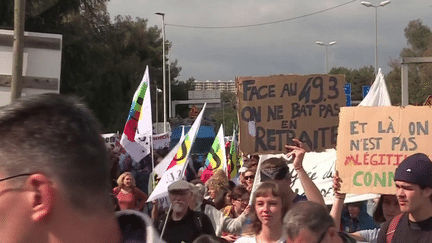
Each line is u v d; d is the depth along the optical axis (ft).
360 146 17.37
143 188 37.11
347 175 17.21
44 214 3.51
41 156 3.47
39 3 100.37
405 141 17.13
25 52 25.59
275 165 15.46
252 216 14.34
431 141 17.01
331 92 20.34
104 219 3.65
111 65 122.01
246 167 24.59
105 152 3.73
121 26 140.56
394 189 16.66
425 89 177.68
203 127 82.17
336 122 20.33
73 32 107.24
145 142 34.04
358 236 15.48
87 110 3.73
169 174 25.48
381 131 17.30
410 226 12.44
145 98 33.55
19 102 3.58
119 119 122.52
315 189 16.12
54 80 25.93
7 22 93.61
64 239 3.53
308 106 20.35
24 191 3.50
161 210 26.17
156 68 181.47
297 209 9.75
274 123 20.33
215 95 163.84
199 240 13.70
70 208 3.53
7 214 3.50
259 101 20.38
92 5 112.47
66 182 3.51
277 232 13.96
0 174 3.49
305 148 20.31
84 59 107.55
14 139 3.48
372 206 21.85
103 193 3.66
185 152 25.62
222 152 37.96
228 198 21.95
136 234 4.16
